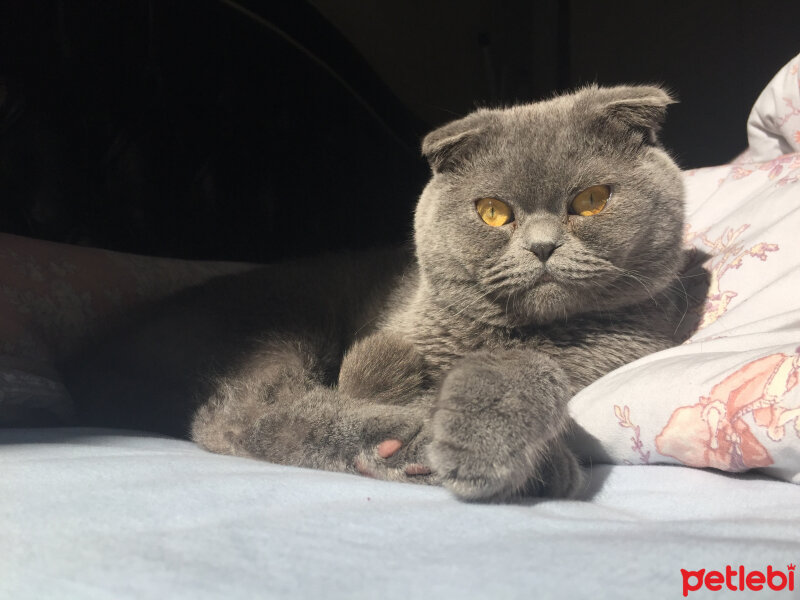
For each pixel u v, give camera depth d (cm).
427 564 14
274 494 19
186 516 17
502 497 21
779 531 17
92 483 20
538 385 24
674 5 89
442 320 34
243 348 36
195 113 62
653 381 26
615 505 22
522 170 31
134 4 58
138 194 59
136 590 13
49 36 54
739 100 86
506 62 94
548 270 30
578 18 94
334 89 71
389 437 26
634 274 31
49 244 47
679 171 35
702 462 24
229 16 63
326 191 72
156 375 35
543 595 13
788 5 82
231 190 65
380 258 44
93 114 56
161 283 50
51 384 33
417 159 79
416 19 88
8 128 52
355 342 36
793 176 39
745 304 32
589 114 32
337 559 14
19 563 14
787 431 22
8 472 21
